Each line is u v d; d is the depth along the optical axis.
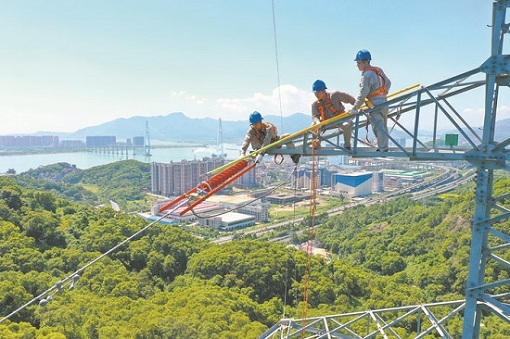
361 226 111.56
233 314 42.56
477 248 9.92
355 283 61.56
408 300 53.66
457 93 11.09
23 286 42.59
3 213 61.56
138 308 43.00
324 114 11.49
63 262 53.78
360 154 10.91
